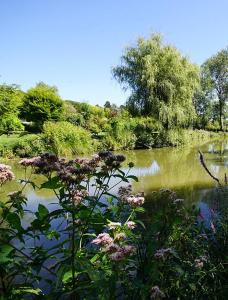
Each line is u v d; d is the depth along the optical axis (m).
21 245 5.63
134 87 27.84
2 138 23.77
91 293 2.60
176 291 2.89
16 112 30.31
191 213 4.19
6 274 2.67
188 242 3.63
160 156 22.17
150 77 26.48
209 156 21.00
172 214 3.81
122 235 2.88
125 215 4.28
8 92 28.52
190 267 3.16
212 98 52.88
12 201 3.23
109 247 2.47
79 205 2.84
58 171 3.11
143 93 27.66
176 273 3.15
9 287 2.67
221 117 54.31
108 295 2.33
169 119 26.89
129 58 28.05
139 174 14.66
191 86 28.11
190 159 19.88
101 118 37.81
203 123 52.31
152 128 27.81
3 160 19.56
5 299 2.42
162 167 16.81
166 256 2.77
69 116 34.62
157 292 2.39
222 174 13.67
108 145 26.16
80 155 23.11
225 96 53.53
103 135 28.22
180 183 12.15
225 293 3.00
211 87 52.00
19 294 2.71
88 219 2.94
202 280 3.23
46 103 31.94
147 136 27.88
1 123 26.59
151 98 26.72
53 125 23.66
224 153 22.69
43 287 4.20
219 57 53.25
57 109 33.00
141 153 24.48
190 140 32.22
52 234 3.20
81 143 24.09
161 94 27.44
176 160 19.67
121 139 26.98
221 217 4.69
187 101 27.69
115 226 3.15
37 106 31.39
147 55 26.89
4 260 2.23
